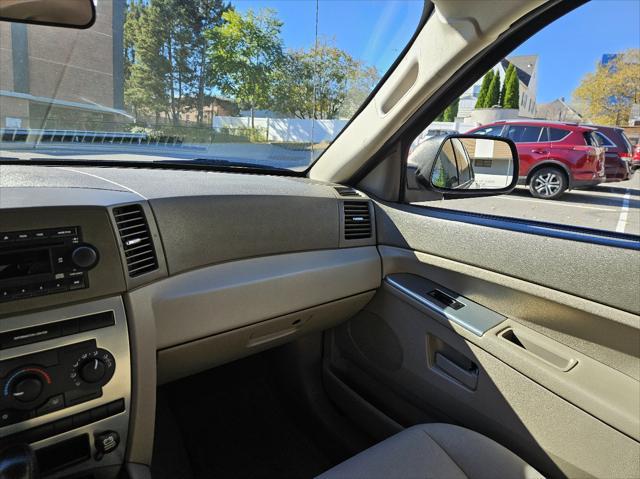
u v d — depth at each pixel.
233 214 1.14
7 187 0.93
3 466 0.68
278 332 1.33
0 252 0.76
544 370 1.01
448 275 1.34
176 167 1.56
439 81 1.23
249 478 1.38
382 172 1.53
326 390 1.65
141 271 0.93
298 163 1.69
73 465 0.82
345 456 1.47
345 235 1.40
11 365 0.73
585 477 0.94
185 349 1.07
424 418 1.34
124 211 0.92
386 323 1.45
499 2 0.98
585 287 1.00
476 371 1.17
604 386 0.95
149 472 0.94
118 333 0.85
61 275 0.80
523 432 1.06
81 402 0.81
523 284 1.12
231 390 1.73
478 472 0.89
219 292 1.10
